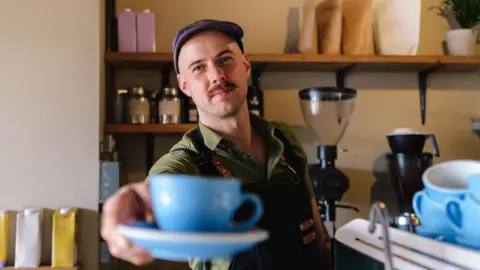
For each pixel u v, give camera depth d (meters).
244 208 1.08
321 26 2.05
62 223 1.67
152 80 2.14
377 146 2.23
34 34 1.77
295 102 2.20
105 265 1.88
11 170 1.73
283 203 1.15
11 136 1.73
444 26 2.27
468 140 2.26
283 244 1.11
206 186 0.55
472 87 2.27
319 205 1.82
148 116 1.97
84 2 1.79
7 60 1.75
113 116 2.04
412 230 1.34
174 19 2.16
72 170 1.75
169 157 1.03
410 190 1.89
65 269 1.65
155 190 0.57
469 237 0.99
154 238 0.50
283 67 2.12
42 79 1.76
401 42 2.07
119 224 0.59
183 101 2.01
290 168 1.25
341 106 1.90
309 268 1.16
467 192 1.08
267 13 2.21
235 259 1.06
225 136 1.14
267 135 1.24
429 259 0.82
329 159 1.86
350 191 2.20
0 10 1.76
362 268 0.95
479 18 2.15
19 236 1.65
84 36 1.79
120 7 2.13
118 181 1.76
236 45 1.09
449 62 2.03
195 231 0.55
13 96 1.74
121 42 1.94
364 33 2.03
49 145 1.75
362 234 0.98
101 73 1.85
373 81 2.25
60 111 1.76
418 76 2.27
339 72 2.22
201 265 1.08
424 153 1.94
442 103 2.27
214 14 2.19
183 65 1.09
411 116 2.26
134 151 2.11
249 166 1.16
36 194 1.73
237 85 1.08
